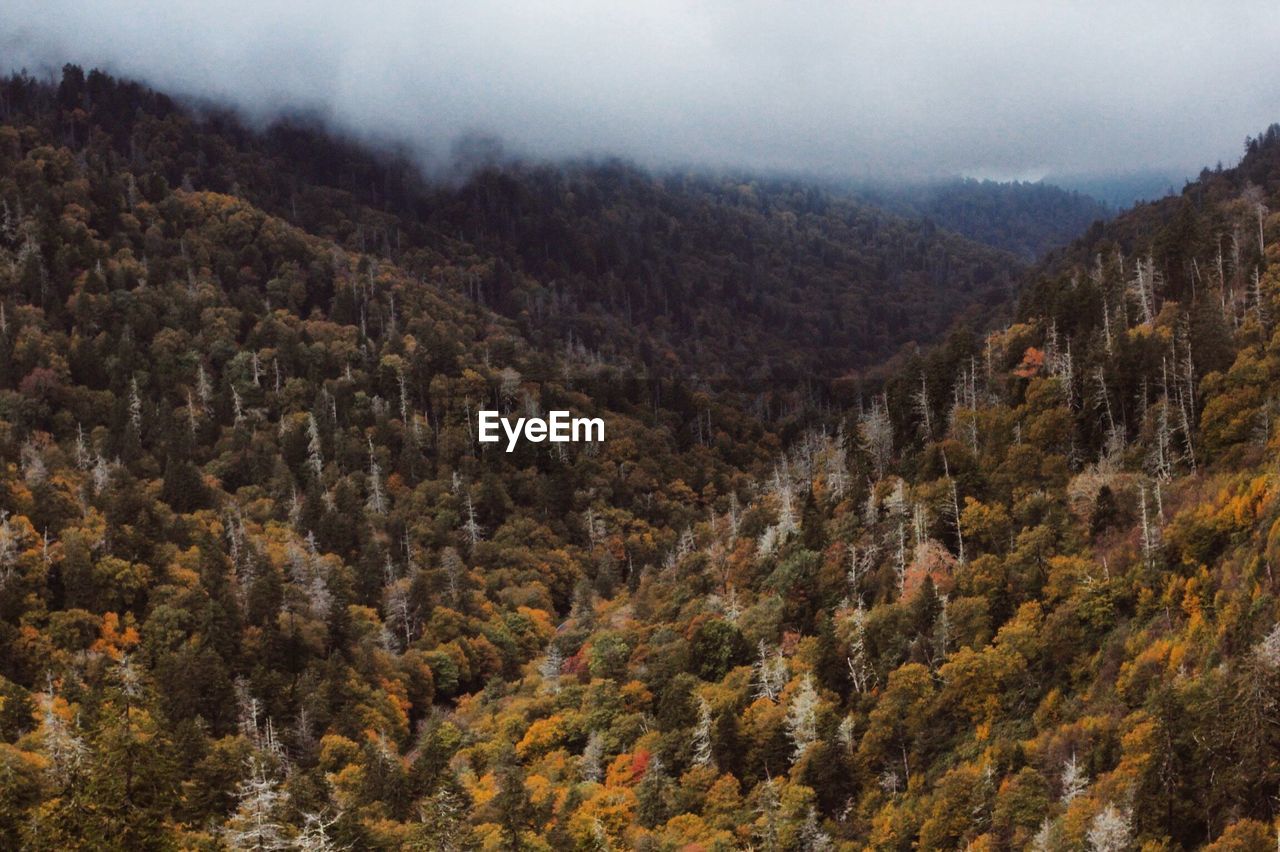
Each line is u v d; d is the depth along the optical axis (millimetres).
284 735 125625
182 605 141875
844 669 113938
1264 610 84125
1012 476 126125
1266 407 110438
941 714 101438
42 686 124562
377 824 102625
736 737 109688
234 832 89875
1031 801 85688
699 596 148500
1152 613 96562
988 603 108500
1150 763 79750
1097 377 130125
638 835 100000
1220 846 71312
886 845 91688
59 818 66500
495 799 105000
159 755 68938
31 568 140000
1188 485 110000
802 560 134750
